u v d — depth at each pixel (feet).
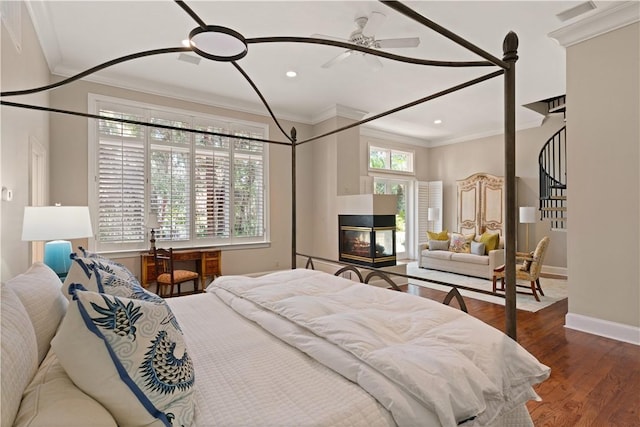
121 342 2.89
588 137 10.64
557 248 20.74
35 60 10.16
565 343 9.91
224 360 4.38
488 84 15.43
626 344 9.77
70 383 2.93
